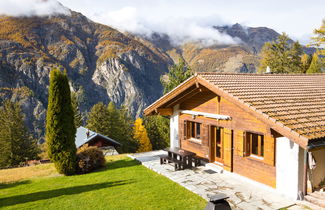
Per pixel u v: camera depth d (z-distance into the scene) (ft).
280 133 23.25
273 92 32.14
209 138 37.29
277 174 27.22
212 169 36.17
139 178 34.35
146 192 29.01
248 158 31.12
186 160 39.24
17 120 146.41
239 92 29.71
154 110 44.27
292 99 30.40
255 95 29.58
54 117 39.24
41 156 148.77
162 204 25.58
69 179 37.04
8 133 138.62
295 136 22.02
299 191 25.34
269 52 124.67
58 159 39.68
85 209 25.64
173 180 32.30
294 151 25.35
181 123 43.14
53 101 39.37
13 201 29.01
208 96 37.17
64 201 28.04
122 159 47.16
